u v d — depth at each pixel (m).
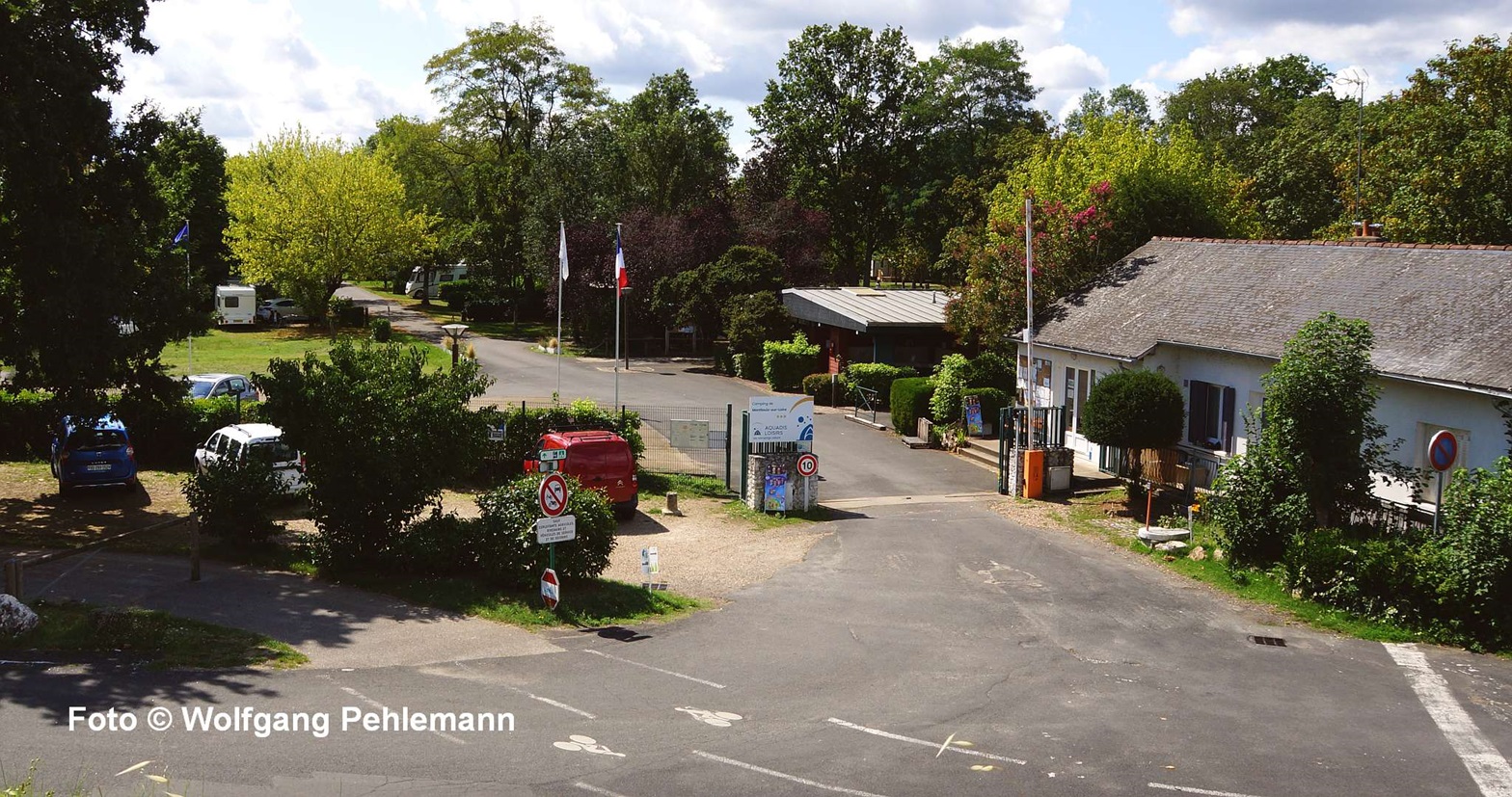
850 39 67.38
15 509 22.98
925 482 29.56
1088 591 18.34
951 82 81.31
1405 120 39.00
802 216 59.41
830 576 19.45
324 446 17.52
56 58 20.42
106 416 25.20
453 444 17.89
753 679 13.28
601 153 64.44
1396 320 21.17
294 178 61.94
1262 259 27.69
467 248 70.69
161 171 27.64
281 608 15.58
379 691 12.25
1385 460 19.75
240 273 64.12
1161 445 24.44
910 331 41.84
